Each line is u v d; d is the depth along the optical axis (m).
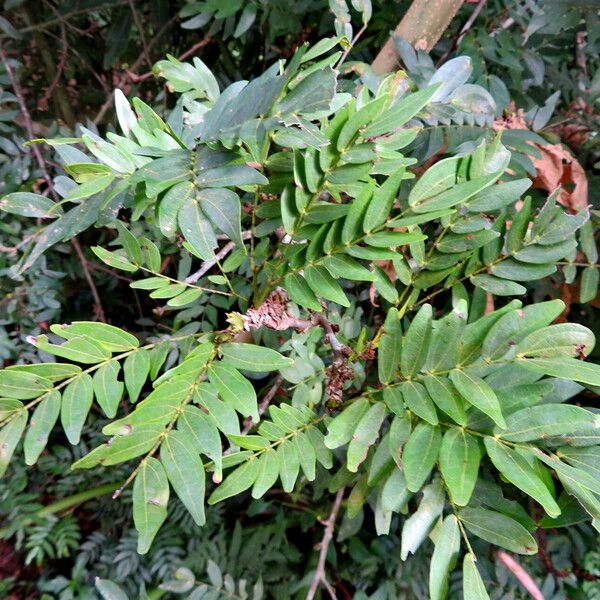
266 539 1.02
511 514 0.45
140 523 0.40
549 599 0.85
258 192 0.53
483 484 0.46
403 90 0.71
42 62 1.20
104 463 0.41
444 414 0.46
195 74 0.68
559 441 0.41
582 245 0.73
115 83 1.30
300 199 0.48
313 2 0.92
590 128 0.89
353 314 0.81
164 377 0.46
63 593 0.91
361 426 0.48
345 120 0.44
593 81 0.84
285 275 0.52
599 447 0.41
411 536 0.43
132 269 0.54
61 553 0.97
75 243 1.06
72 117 1.26
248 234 0.67
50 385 0.46
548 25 0.81
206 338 0.53
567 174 0.81
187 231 0.36
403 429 0.47
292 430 0.54
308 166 0.46
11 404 0.45
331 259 0.50
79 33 1.18
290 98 0.37
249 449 0.51
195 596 0.86
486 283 0.57
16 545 0.96
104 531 1.04
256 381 1.16
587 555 0.92
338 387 0.61
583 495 0.37
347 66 0.75
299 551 1.13
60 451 1.09
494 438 0.42
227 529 1.12
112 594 0.79
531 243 0.54
